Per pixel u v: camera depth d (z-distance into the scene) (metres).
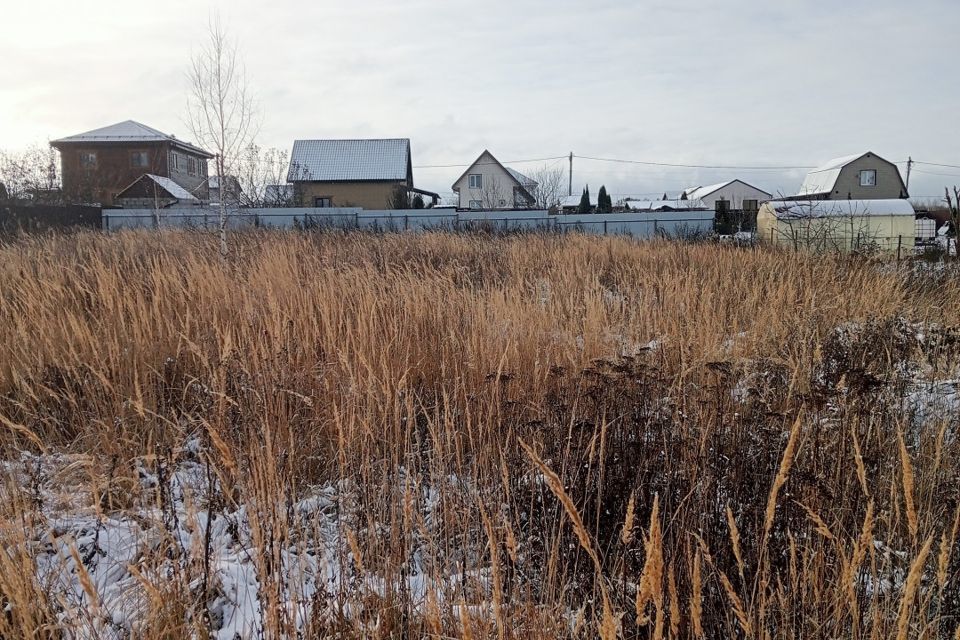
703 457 3.47
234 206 16.98
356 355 4.49
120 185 47.00
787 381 4.61
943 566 2.17
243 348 4.71
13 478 3.27
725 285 8.16
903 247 18.16
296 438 4.05
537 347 5.06
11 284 6.73
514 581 2.66
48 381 4.77
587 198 47.69
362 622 2.68
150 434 3.77
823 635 2.61
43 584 2.72
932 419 4.30
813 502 3.18
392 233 16.92
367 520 3.22
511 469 3.73
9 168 36.03
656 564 1.75
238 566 3.20
